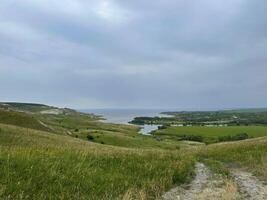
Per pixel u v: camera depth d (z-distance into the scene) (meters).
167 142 123.94
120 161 19.64
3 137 42.66
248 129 185.62
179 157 26.38
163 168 19.12
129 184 14.23
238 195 14.85
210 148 41.44
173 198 13.82
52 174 12.92
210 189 15.84
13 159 13.73
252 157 28.55
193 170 21.56
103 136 102.12
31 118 84.69
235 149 36.09
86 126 172.50
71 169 14.47
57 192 11.66
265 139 45.31
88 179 13.77
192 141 146.62
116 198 11.88
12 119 79.69
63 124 158.88
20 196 10.23
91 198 11.64
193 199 13.84
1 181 11.12
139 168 18.22
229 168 24.19
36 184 11.77
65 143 50.09
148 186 14.49
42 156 15.88
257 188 16.61
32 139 46.25
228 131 176.00
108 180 14.36
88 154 20.58
